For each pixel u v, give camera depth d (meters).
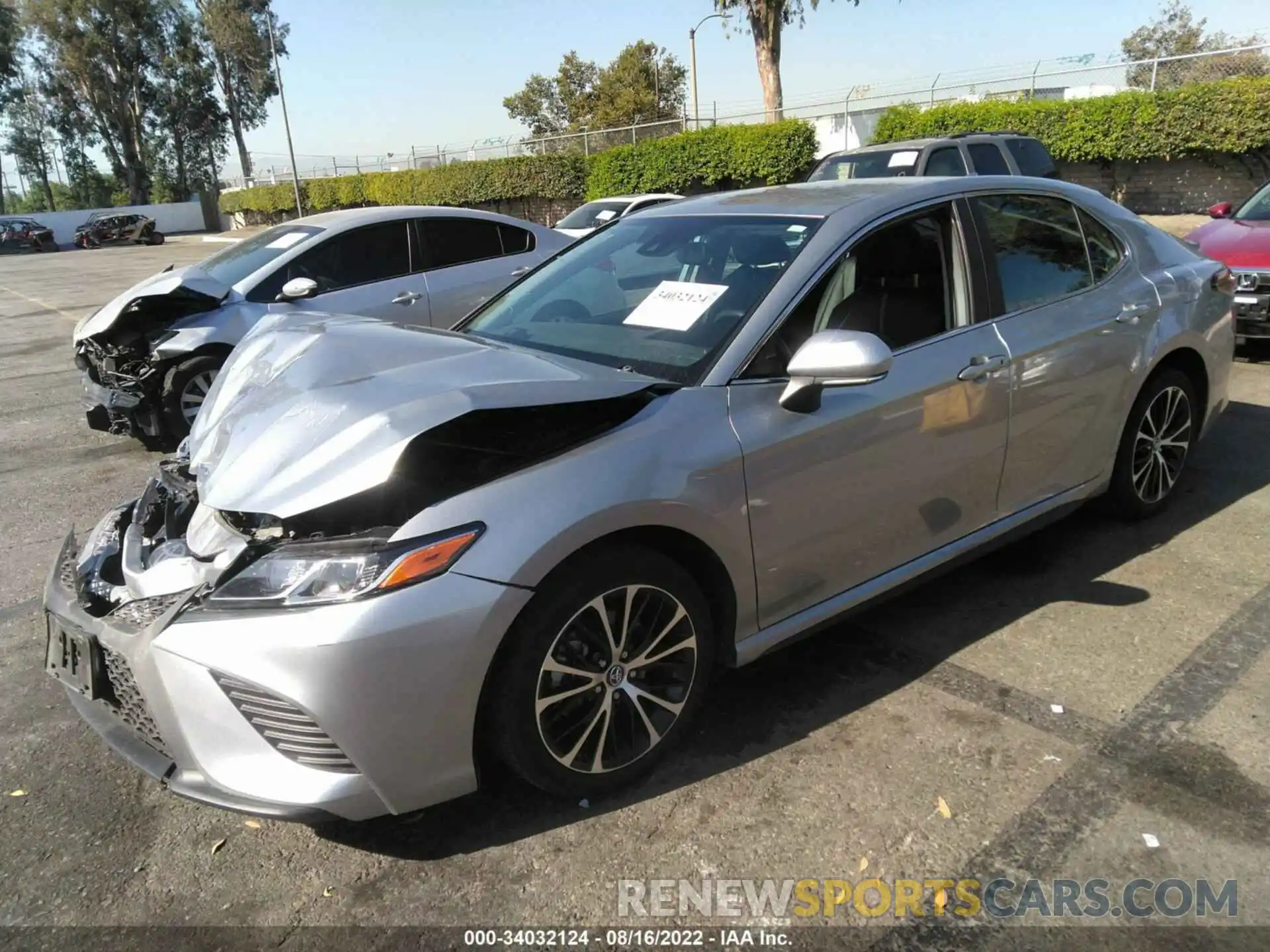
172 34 65.00
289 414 2.44
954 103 20.17
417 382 2.45
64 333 13.44
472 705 2.19
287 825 2.51
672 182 24.06
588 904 2.18
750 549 2.62
